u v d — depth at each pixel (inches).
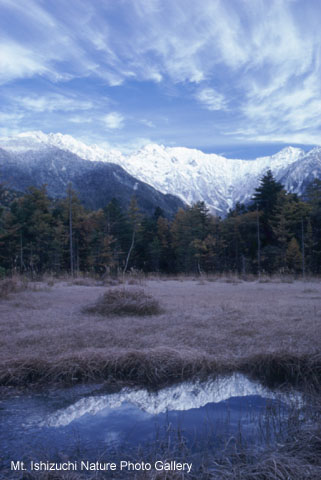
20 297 437.7
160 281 827.4
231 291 566.6
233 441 115.6
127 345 220.7
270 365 186.7
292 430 118.6
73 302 410.6
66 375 176.6
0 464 103.0
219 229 2032.5
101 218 2285.9
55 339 230.2
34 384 171.5
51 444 114.7
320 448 105.7
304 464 95.3
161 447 111.8
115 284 669.9
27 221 1942.7
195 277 973.2
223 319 293.1
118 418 135.4
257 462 98.4
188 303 398.6
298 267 1704.0
